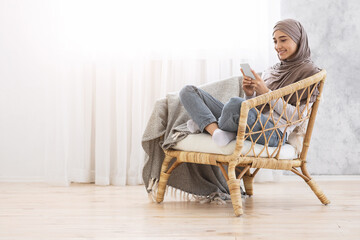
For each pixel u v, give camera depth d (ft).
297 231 5.44
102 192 9.01
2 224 5.89
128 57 10.35
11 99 10.69
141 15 10.29
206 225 5.80
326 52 10.82
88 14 10.23
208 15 10.38
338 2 10.82
